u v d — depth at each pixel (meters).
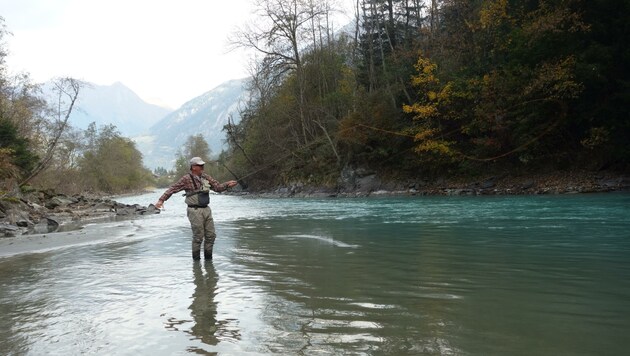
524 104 22.28
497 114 23.11
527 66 22.20
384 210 15.29
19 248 9.09
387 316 3.48
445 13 30.08
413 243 7.46
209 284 4.89
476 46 26.48
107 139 83.00
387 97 30.56
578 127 22.72
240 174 47.38
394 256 6.26
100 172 78.25
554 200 15.87
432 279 4.75
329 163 32.78
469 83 24.69
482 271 5.07
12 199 18.22
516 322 3.25
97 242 9.46
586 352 2.65
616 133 20.70
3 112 31.73
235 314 3.69
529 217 10.80
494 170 24.98
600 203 13.77
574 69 20.38
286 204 22.28
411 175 28.38
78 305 4.20
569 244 6.72
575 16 20.33
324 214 14.75
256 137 42.88
